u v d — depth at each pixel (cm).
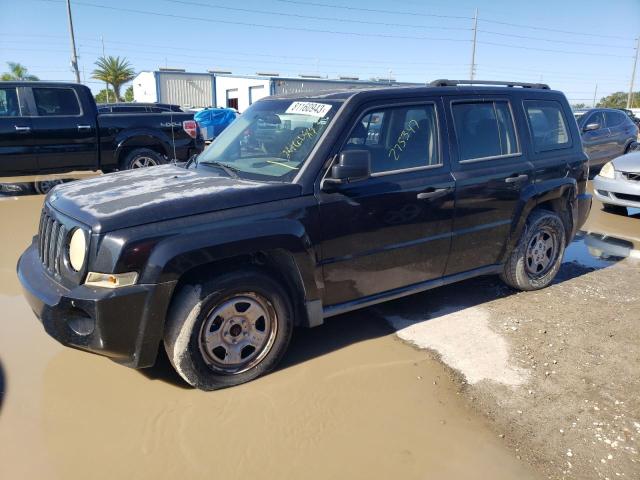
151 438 283
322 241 343
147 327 292
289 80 3597
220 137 445
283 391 330
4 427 289
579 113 1262
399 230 379
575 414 313
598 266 594
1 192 955
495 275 550
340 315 446
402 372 355
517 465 271
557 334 414
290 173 345
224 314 319
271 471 262
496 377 351
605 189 841
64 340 296
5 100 859
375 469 265
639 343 401
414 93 396
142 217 290
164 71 3809
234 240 304
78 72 3072
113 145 953
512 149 454
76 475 256
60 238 310
